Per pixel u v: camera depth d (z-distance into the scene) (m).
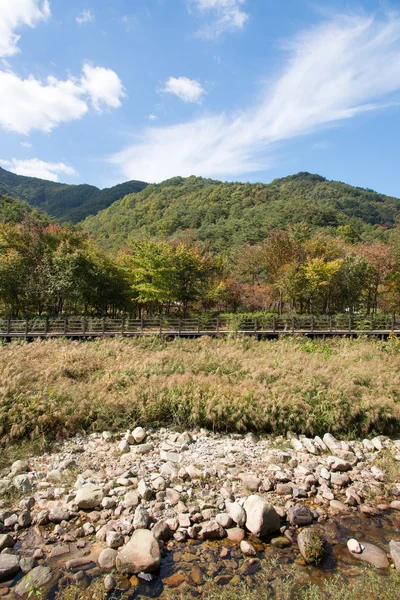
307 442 8.60
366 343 18.89
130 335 19.73
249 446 8.45
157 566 4.68
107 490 6.38
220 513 5.76
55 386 10.28
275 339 20.64
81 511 5.87
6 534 5.20
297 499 6.38
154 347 16.81
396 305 29.61
